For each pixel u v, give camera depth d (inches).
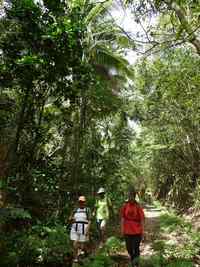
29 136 594.2
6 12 464.4
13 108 544.7
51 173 619.5
